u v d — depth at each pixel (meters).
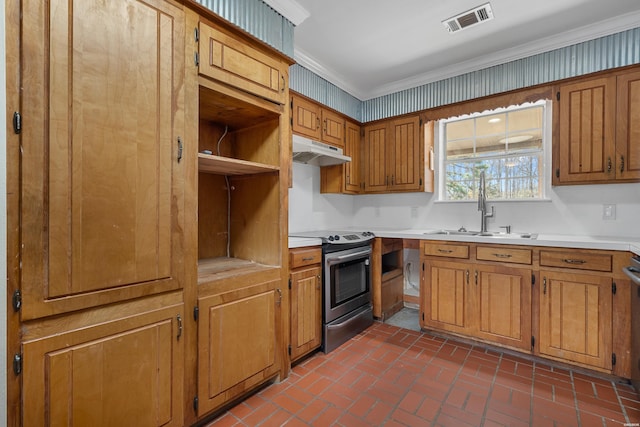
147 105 1.27
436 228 3.32
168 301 1.36
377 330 2.76
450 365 2.12
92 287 1.12
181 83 1.38
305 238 2.29
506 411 1.62
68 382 1.07
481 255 2.36
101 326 1.15
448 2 2.02
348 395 1.78
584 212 2.54
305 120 2.78
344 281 2.54
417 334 2.66
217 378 1.55
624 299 1.86
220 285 1.57
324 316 2.32
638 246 1.74
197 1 1.47
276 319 1.88
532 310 2.16
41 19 1.00
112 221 1.17
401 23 2.25
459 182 3.26
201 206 2.06
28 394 0.99
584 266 1.97
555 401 1.71
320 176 3.42
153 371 1.30
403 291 3.48
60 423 1.05
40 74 1.00
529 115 2.87
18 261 0.97
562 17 2.15
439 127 3.32
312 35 2.41
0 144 0.93
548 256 2.10
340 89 3.25
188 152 1.42
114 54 1.17
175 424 1.37
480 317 2.37
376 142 3.46
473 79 2.82
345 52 2.67
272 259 1.94
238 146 2.16
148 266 1.28
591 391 1.80
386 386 1.87
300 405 1.69
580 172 2.30
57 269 1.04
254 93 1.71
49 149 1.02
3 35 0.93
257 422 1.55
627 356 1.85
